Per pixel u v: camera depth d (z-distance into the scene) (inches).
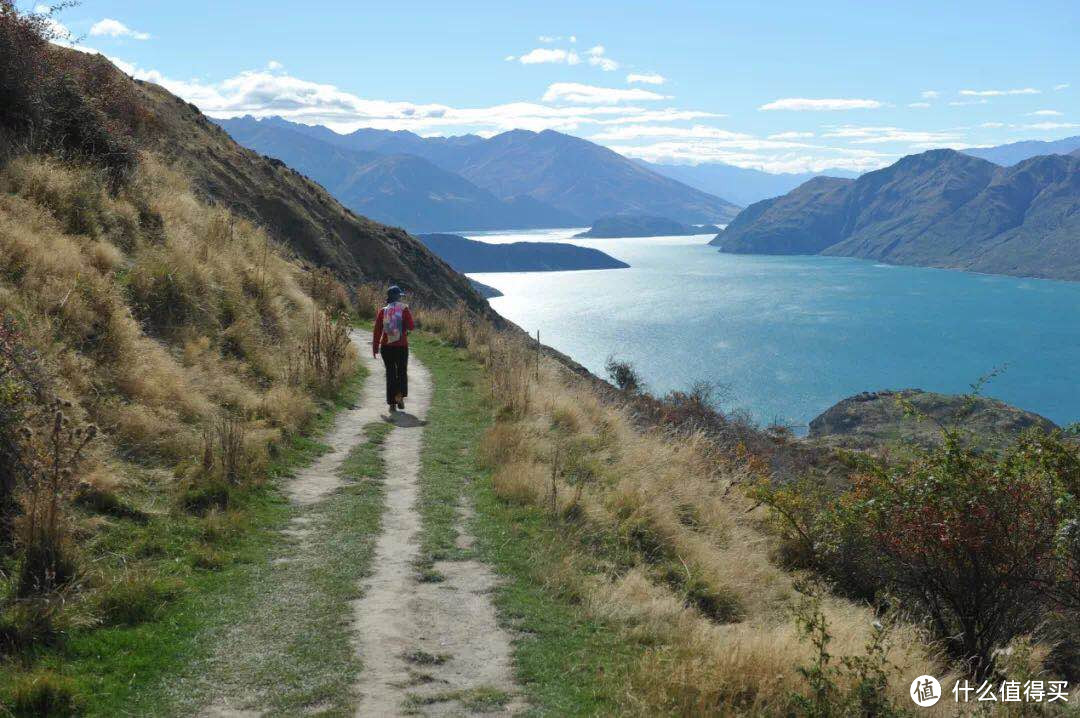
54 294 367.9
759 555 357.1
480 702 185.8
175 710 175.0
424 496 354.6
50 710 167.0
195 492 298.2
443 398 567.2
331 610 233.8
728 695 197.5
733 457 577.6
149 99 1384.1
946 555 251.3
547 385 602.9
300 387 483.5
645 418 655.1
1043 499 243.3
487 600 249.8
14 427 245.6
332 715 176.4
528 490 356.8
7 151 500.1
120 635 202.1
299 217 1432.1
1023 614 260.1
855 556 336.2
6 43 545.0
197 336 461.1
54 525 223.6
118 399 340.8
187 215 636.7
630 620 246.7
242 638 211.6
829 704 190.1
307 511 324.5
